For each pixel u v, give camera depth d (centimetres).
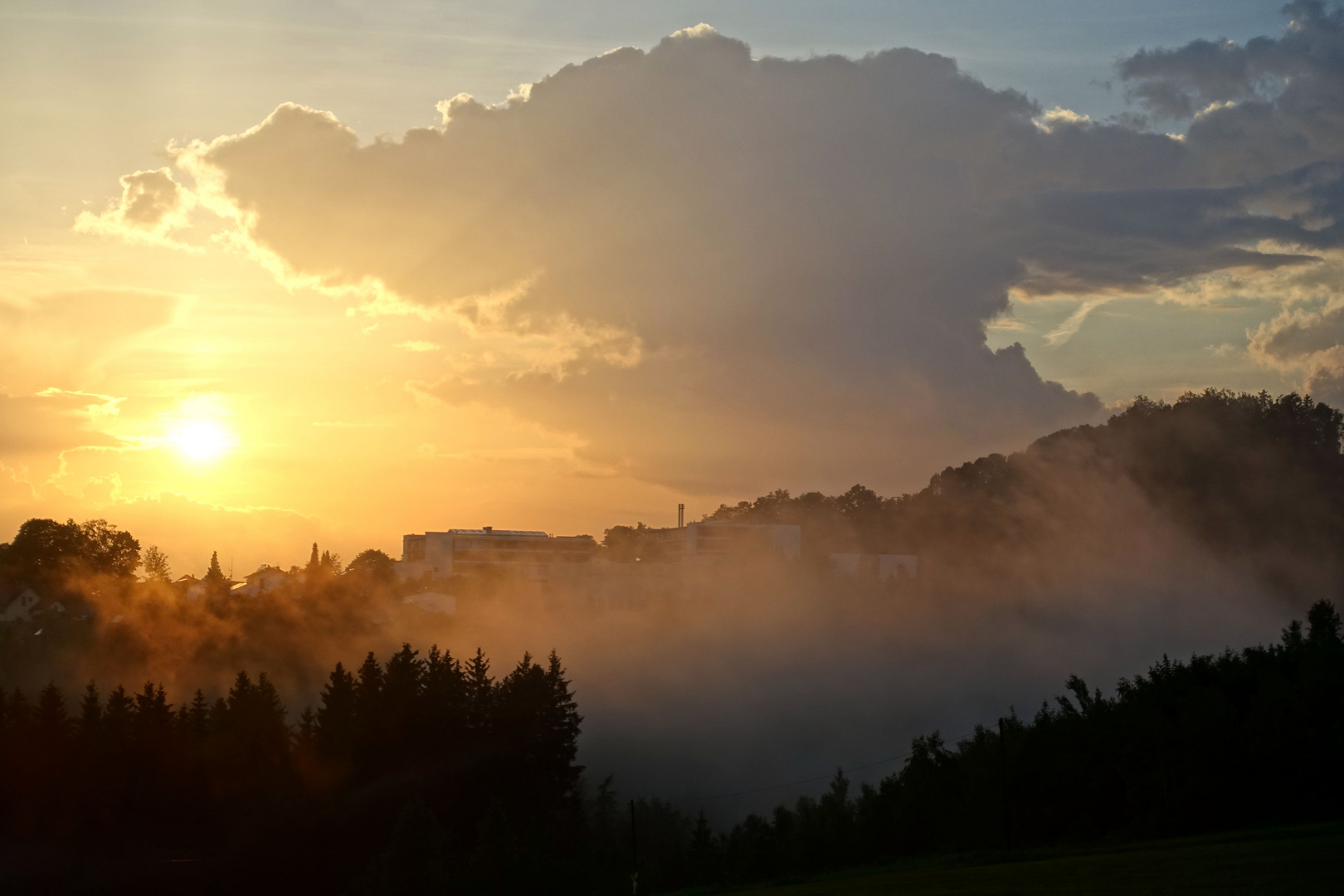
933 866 4597
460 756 6631
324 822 6272
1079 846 4409
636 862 5250
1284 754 4056
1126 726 4819
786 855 5978
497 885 4162
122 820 6519
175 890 6022
